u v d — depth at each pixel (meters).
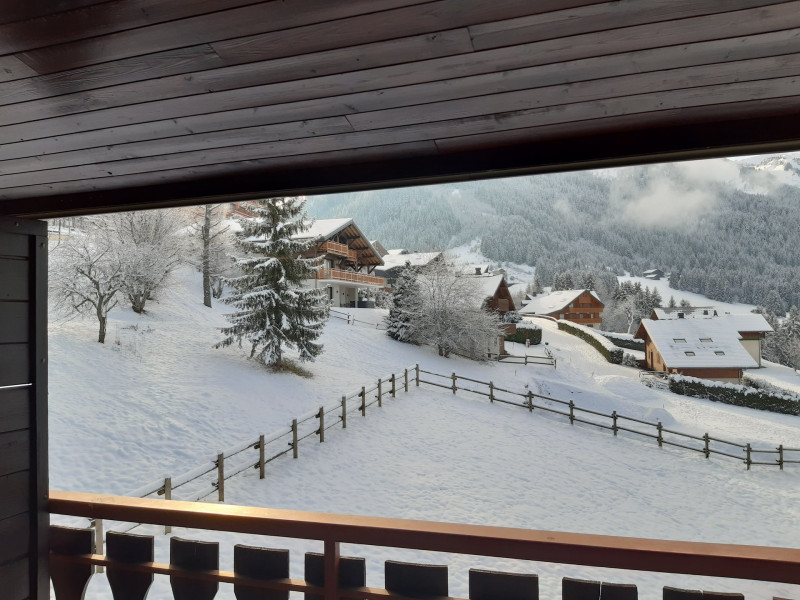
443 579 1.37
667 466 10.28
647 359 31.02
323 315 14.02
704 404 20.11
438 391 14.03
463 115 1.28
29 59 1.01
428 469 8.39
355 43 0.97
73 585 1.74
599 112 1.26
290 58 1.02
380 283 35.19
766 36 0.94
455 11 0.87
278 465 7.75
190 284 24.50
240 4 0.85
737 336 28.81
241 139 1.42
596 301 52.69
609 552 1.27
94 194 1.88
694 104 1.22
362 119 1.30
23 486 1.81
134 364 10.88
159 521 1.61
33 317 1.92
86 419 7.96
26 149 1.47
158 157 1.55
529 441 10.73
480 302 22.66
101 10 0.86
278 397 11.02
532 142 1.46
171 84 1.12
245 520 1.52
